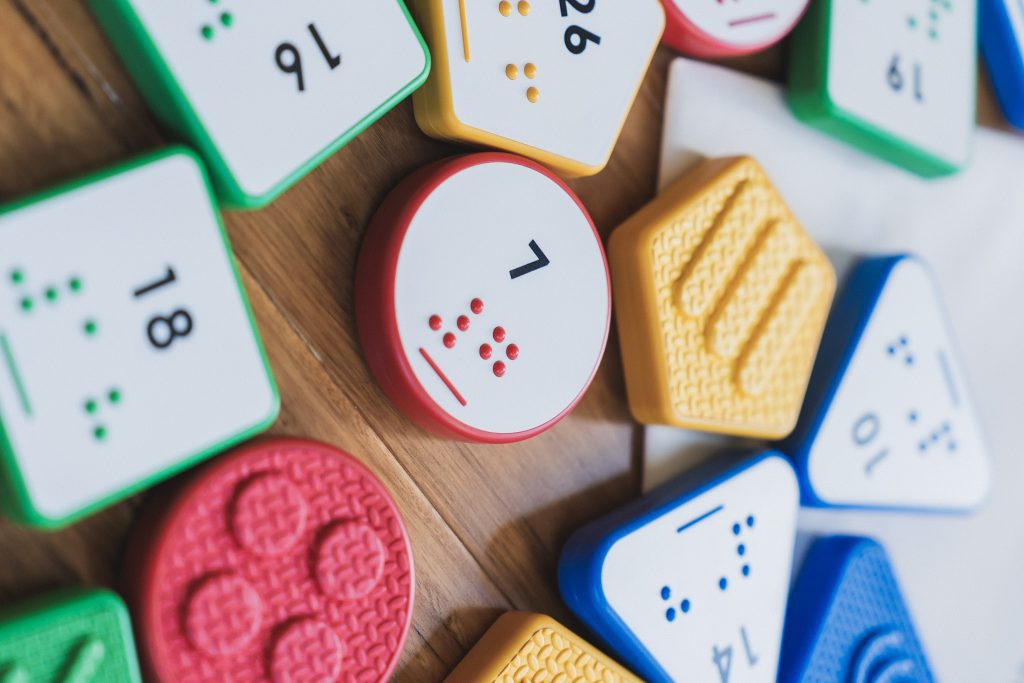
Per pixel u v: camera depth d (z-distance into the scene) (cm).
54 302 14
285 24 14
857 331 19
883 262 20
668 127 18
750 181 18
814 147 19
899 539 21
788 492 18
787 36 19
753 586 18
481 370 16
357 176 16
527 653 16
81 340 14
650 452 18
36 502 14
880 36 19
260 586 15
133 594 14
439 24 15
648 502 17
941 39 19
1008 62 21
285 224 15
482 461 16
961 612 21
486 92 16
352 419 16
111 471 14
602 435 17
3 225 13
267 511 15
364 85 15
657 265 17
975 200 21
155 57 14
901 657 20
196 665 14
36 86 14
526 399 16
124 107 14
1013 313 22
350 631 15
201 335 14
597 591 16
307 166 15
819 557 19
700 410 17
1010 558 22
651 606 17
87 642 14
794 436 19
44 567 14
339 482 15
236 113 14
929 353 20
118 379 14
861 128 19
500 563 17
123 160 14
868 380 19
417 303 15
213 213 14
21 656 13
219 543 14
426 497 16
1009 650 22
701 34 17
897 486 20
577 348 16
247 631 14
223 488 14
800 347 18
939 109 19
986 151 21
